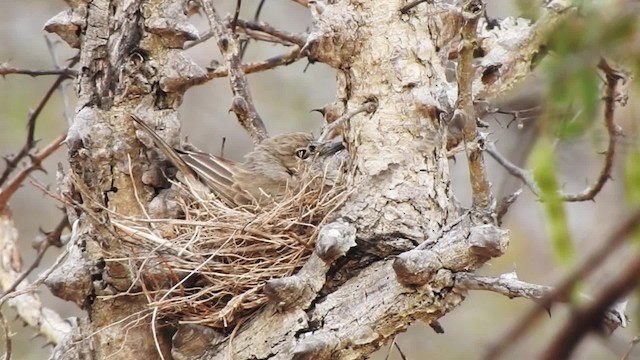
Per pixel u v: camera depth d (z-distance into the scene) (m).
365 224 9.87
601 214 12.15
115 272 10.15
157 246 9.98
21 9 21.89
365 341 9.33
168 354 10.38
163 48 10.50
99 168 10.27
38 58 21.53
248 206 11.50
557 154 5.55
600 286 4.15
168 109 10.65
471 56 8.22
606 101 9.24
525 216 19.28
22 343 18.59
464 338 19.09
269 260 10.21
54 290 10.20
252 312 10.05
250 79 21.72
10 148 20.70
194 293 10.20
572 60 4.81
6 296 10.51
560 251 5.19
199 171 11.84
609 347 5.86
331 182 11.40
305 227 10.55
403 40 10.41
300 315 9.57
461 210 10.58
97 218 9.87
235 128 22.08
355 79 10.50
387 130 10.27
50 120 20.95
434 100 10.26
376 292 9.39
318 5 10.50
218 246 10.44
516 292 8.68
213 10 12.30
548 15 5.63
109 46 10.40
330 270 9.70
